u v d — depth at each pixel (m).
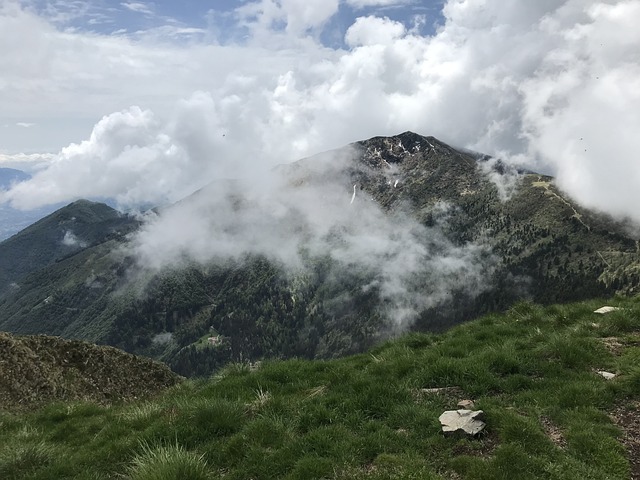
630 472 8.24
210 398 13.29
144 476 8.52
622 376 11.55
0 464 10.89
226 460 9.68
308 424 10.81
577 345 13.32
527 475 8.05
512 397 11.27
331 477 8.52
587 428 9.48
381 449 9.39
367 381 12.64
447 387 12.16
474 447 9.15
